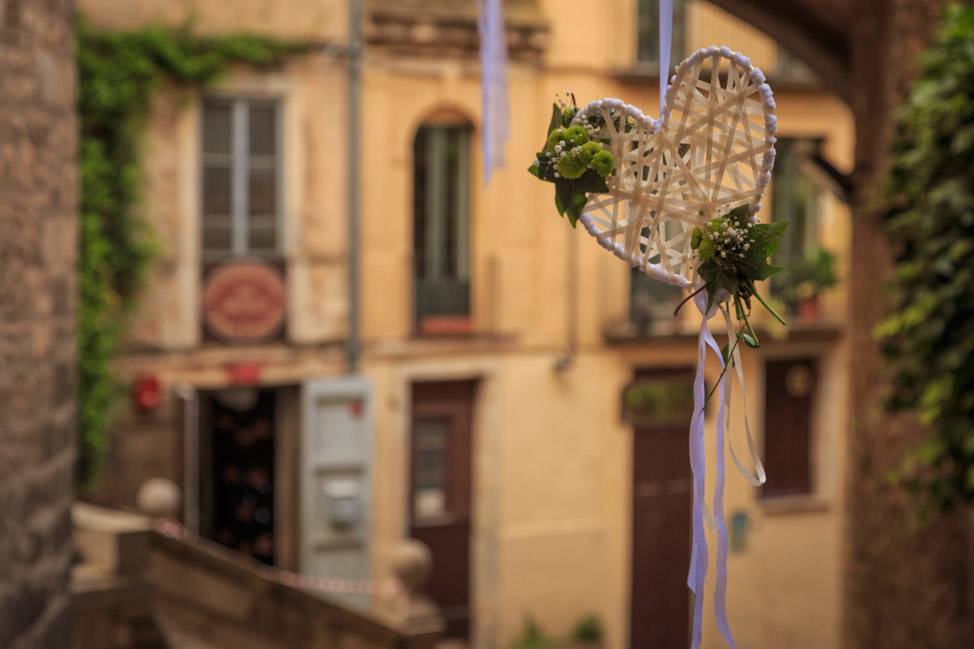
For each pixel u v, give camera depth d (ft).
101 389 38.96
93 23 38.86
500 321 45.62
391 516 44.14
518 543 46.24
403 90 43.34
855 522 24.94
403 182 43.57
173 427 40.60
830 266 50.60
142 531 25.84
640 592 48.65
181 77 40.16
